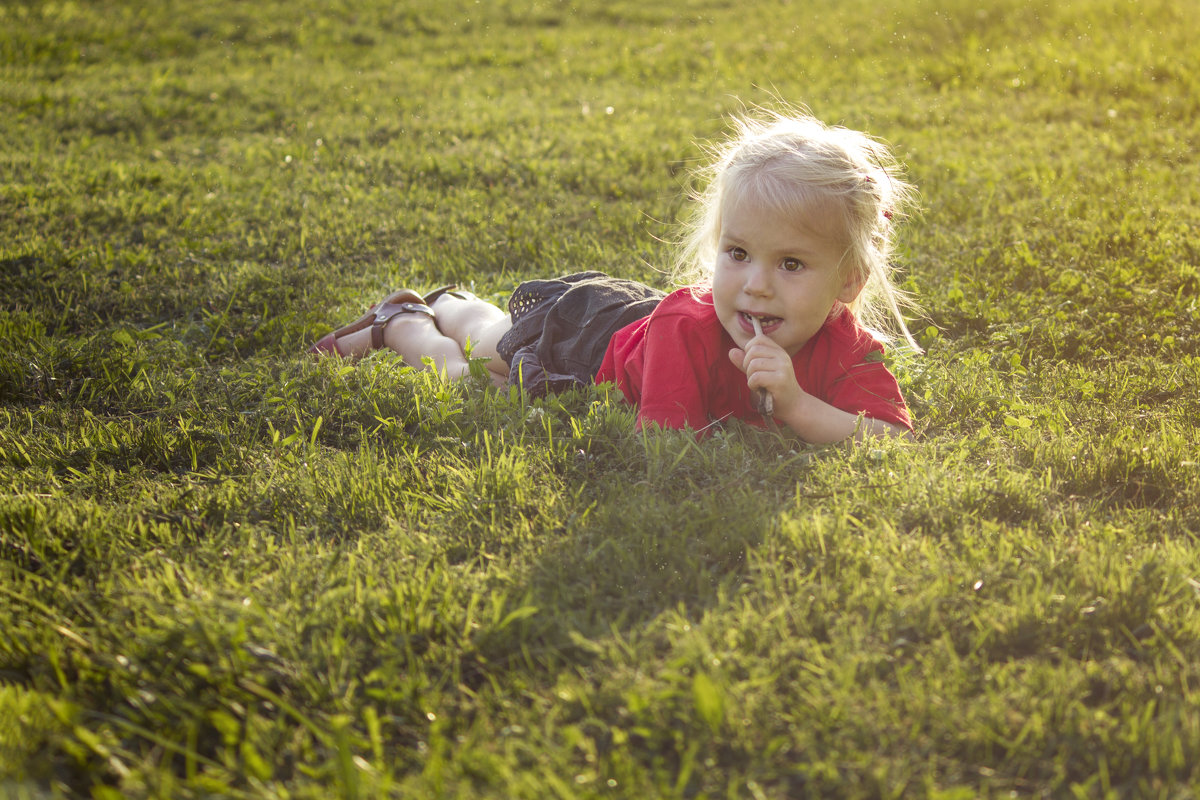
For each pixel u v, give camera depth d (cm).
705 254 290
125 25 1152
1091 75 904
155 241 486
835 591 192
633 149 680
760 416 273
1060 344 348
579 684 172
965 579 197
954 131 756
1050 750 157
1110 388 308
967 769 155
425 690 173
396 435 279
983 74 948
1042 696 167
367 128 757
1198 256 436
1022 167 629
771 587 195
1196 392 303
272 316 399
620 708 166
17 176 591
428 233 507
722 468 243
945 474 241
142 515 233
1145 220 491
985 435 267
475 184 610
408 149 691
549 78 987
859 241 247
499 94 915
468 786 149
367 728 166
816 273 244
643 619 193
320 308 402
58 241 466
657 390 263
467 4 1330
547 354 310
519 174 625
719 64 1026
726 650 177
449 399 291
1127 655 179
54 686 174
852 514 226
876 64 1008
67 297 409
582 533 218
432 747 159
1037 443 262
